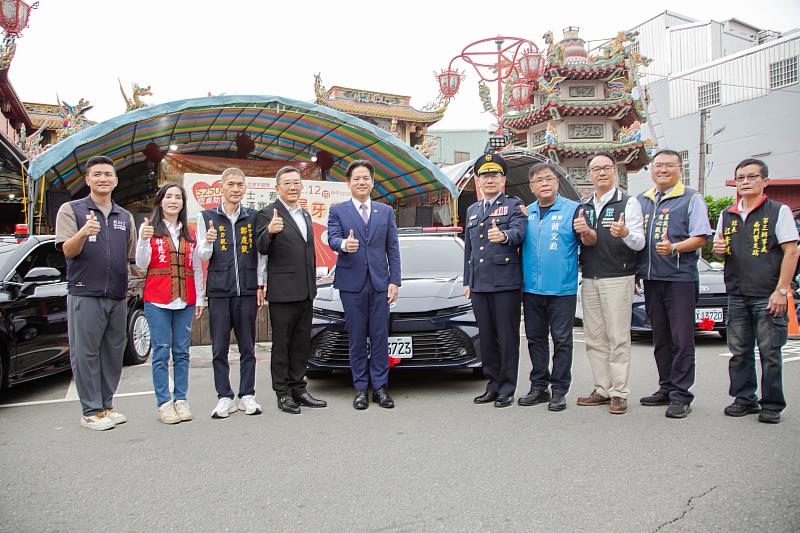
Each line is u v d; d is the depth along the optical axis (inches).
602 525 92.2
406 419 159.0
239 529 93.6
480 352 186.1
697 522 92.4
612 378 164.7
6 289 189.6
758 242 153.6
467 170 565.0
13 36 490.6
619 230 156.0
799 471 113.6
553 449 130.6
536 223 174.9
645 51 1227.2
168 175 454.6
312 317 178.5
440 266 232.7
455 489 108.2
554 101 722.2
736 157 1024.2
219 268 166.7
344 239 174.7
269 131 486.6
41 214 358.9
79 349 155.5
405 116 1067.3
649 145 732.0
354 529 92.7
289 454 130.1
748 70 1008.9
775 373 149.6
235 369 253.1
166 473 119.6
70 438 146.5
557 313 170.6
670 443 133.5
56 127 898.1
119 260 160.6
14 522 97.6
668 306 163.8
